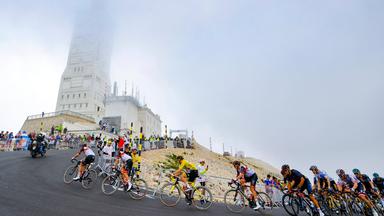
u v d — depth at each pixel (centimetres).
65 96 7506
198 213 680
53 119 4856
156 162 1958
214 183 1812
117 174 837
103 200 718
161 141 3164
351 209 775
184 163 768
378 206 798
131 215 592
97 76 7775
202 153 3834
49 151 1931
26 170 1048
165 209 689
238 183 788
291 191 755
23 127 5181
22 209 556
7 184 776
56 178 956
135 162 1127
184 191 761
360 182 791
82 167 873
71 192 773
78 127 4372
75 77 7669
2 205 569
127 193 852
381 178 831
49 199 662
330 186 825
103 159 1249
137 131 5494
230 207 768
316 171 847
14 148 2095
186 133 4512
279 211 845
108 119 4988
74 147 2659
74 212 573
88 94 7325
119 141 1259
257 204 756
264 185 1253
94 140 2755
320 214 697
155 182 1240
